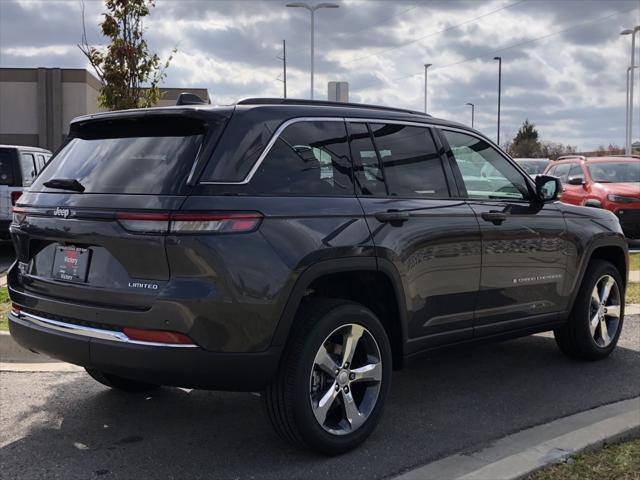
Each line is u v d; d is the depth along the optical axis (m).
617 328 6.09
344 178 4.05
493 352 6.24
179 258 3.39
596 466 3.65
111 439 4.18
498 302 4.91
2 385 5.20
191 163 3.54
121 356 3.51
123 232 3.51
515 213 5.02
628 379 5.44
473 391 5.12
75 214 3.73
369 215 4.02
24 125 39.06
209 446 4.07
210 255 3.39
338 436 3.87
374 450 4.01
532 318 5.24
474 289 4.70
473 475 3.51
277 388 3.69
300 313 3.78
